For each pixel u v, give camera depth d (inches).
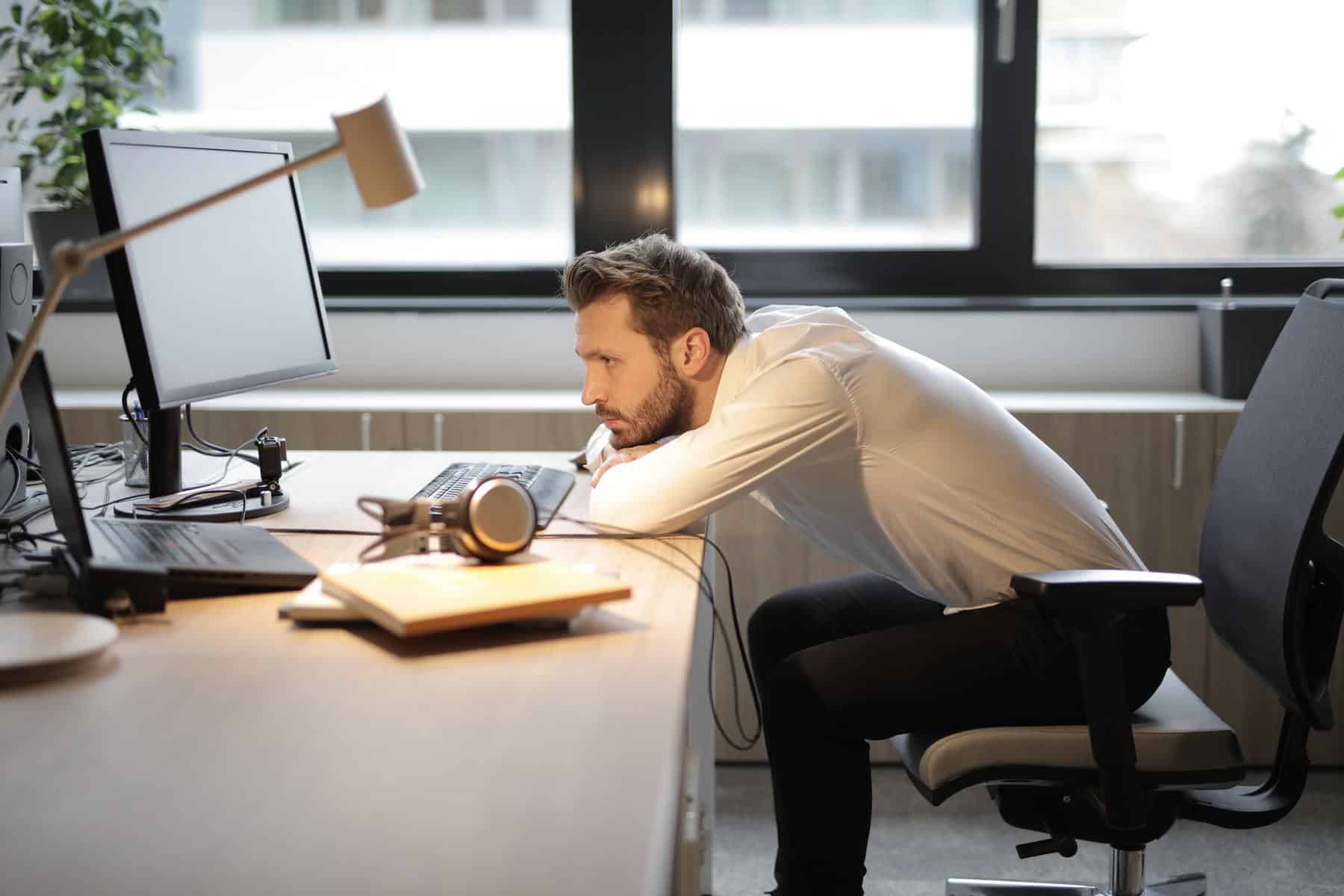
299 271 77.6
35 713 39.3
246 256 71.7
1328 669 62.2
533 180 125.5
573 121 122.2
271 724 38.3
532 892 28.0
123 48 118.2
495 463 85.0
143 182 62.7
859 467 66.5
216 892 28.1
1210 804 64.6
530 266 125.3
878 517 67.6
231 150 71.5
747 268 123.6
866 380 65.4
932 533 67.0
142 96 126.3
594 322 67.2
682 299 66.6
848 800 64.3
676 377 67.7
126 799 33.0
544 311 120.6
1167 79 119.2
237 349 69.7
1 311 65.7
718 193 124.2
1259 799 65.0
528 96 124.2
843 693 63.1
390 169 52.5
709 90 122.6
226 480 76.5
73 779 34.3
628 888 28.1
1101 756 59.3
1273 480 62.4
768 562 105.9
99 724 38.4
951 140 122.3
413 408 107.8
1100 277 121.6
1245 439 67.6
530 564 53.4
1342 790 105.1
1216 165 120.1
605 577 50.8
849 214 124.0
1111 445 104.1
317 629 48.2
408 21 123.9
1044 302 117.8
